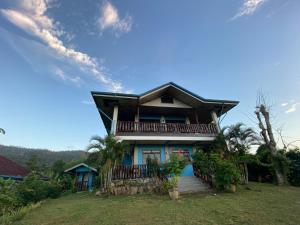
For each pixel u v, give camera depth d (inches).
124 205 298.4
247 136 486.3
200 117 733.3
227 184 388.5
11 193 348.8
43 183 506.0
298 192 379.9
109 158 418.6
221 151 493.7
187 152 608.7
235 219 217.2
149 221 215.5
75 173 737.6
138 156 574.9
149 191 410.3
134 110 640.4
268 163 547.2
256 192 380.5
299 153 529.3
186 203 298.4
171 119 704.4
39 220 243.3
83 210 281.4
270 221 209.5
